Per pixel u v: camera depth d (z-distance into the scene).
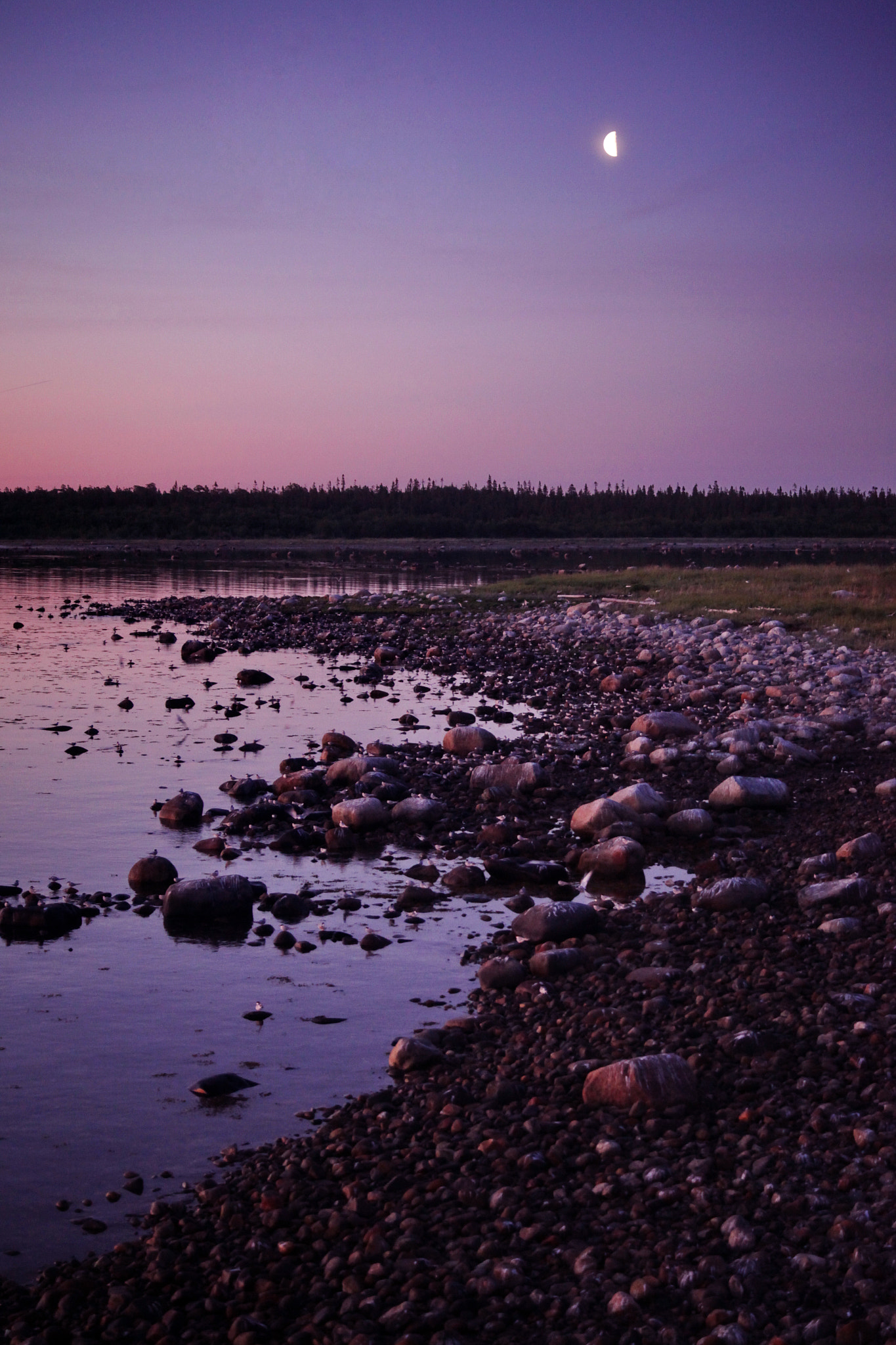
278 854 10.58
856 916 8.09
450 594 39.56
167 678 22.05
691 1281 3.92
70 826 11.39
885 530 157.50
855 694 18.03
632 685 20.58
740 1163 4.72
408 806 11.67
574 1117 5.35
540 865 9.76
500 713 17.69
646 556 92.62
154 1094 5.91
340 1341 3.81
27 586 50.53
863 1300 3.72
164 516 137.75
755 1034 5.95
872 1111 5.06
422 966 7.77
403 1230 4.44
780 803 11.77
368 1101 5.73
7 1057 6.36
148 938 8.39
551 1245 4.27
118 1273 4.38
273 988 7.39
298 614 35.75
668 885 9.57
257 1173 5.06
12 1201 4.90
